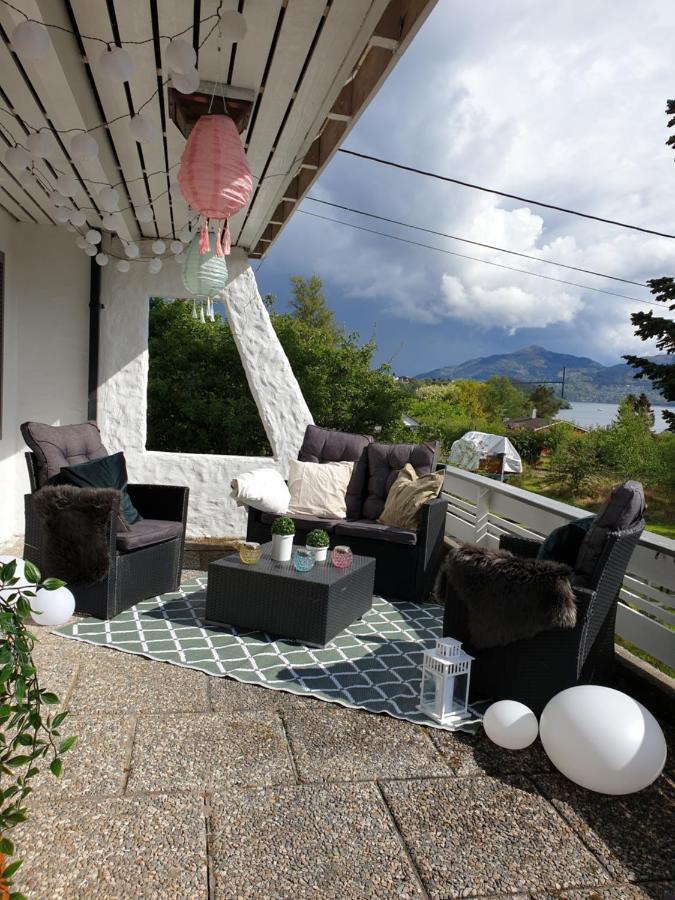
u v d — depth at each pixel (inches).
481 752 94.5
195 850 70.1
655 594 121.3
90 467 150.1
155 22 92.4
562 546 115.0
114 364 217.5
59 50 92.6
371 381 428.5
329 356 423.2
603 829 78.5
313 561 137.7
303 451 198.4
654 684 108.7
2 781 79.5
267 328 227.0
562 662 102.0
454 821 78.2
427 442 191.2
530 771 90.3
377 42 98.7
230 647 126.7
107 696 104.3
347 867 69.2
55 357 211.5
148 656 120.0
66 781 80.9
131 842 70.6
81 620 137.5
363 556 156.2
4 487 200.8
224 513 224.1
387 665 122.9
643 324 321.1
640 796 86.0
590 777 83.6
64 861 67.2
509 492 175.0
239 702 105.0
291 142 135.6
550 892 67.6
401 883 67.4
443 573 116.4
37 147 100.5
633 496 103.4
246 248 223.6
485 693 110.7
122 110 120.8
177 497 162.4
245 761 88.0
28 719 47.3
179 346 394.9
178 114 111.1
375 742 95.3
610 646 110.0
